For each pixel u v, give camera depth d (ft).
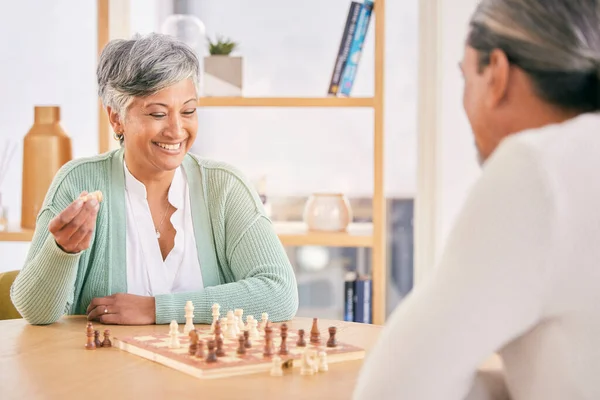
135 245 6.03
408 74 10.46
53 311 5.24
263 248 5.95
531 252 2.60
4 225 9.28
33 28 10.75
